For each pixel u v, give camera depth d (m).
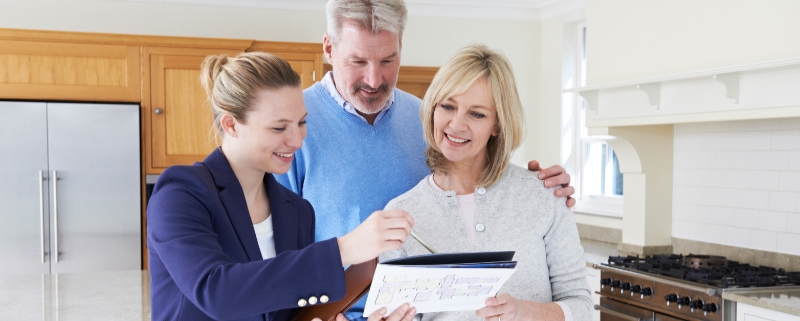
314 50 5.12
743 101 3.02
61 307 2.80
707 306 2.96
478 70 1.70
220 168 1.41
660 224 4.11
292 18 5.52
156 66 4.94
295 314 1.46
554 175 1.88
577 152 5.50
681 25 3.40
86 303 2.88
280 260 1.18
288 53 5.10
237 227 1.38
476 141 1.74
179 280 1.19
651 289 3.30
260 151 1.39
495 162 1.79
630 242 4.18
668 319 3.20
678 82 3.38
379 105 1.96
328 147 2.00
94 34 4.81
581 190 5.44
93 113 4.86
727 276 3.15
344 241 1.21
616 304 3.55
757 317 2.77
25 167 4.79
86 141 4.86
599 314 3.75
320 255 1.19
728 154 3.75
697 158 3.95
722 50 3.17
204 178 1.36
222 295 1.15
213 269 1.17
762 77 2.92
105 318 2.60
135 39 4.89
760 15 2.97
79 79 4.85
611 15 3.89
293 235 1.55
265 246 1.53
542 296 1.79
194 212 1.28
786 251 3.42
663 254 3.98
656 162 4.08
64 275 3.63
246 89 1.36
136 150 4.91
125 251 4.94
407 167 2.04
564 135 5.60
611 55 3.89
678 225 4.09
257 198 1.53
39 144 4.80
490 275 1.33
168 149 4.99
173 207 1.28
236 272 1.16
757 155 3.58
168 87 4.97
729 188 3.75
